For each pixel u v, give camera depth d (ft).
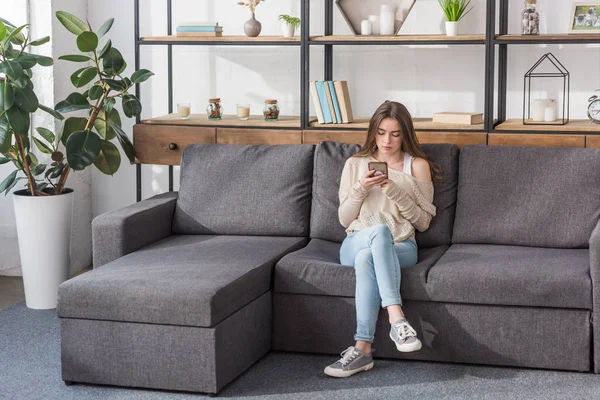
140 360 10.41
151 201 13.56
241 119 14.96
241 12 15.75
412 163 12.25
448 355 11.04
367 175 11.71
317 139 14.12
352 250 11.25
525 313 10.70
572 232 11.85
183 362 10.24
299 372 11.04
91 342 10.57
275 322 11.60
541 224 11.98
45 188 14.71
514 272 10.67
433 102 15.07
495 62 14.70
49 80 15.40
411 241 11.80
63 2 15.56
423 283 10.89
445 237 12.43
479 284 10.67
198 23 14.67
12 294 15.05
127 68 16.44
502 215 12.18
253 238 12.99
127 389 10.65
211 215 13.30
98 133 15.35
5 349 12.16
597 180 12.00
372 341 11.04
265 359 11.51
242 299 10.68
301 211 13.12
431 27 14.87
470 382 10.55
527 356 10.78
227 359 10.40
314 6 15.33
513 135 13.25
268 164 13.37
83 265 16.75
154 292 10.18
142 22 16.21
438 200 12.55
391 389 10.41
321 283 11.22
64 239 14.20
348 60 15.31
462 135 13.47
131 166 16.70
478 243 12.33
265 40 14.34
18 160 14.03
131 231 12.33
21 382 10.94
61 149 15.72
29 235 13.96
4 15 15.38
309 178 13.28
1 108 12.95
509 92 14.66
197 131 14.67
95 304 10.41
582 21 13.50
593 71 14.23
